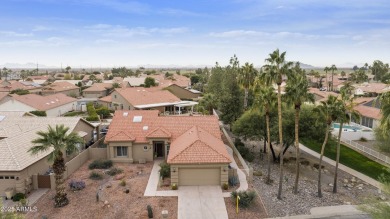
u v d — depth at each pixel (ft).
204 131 122.31
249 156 135.54
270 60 92.38
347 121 98.02
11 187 88.84
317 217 83.41
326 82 440.86
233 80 179.11
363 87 336.90
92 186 96.58
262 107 108.06
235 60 254.68
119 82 386.52
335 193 103.71
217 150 99.45
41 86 383.86
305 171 127.24
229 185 98.27
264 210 85.05
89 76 550.36
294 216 83.15
